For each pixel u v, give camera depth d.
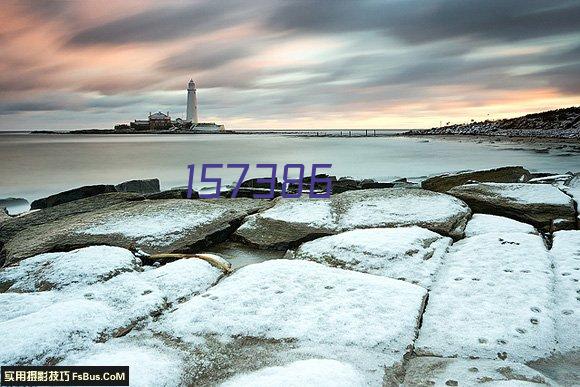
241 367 3.75
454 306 4.90
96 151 52.59
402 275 5.97
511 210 9.38
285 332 4.32
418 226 8.34
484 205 9.91
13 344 3.81
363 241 7.17
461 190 11.14
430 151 53.12
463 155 44.84
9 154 46.94
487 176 14.83
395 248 6.80
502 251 6.56
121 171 30.45
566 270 5.74
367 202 10.34
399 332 4.25
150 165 34.69
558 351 3.97
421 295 5.09
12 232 9.45
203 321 4.59
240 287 5.40
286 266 6.11
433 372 3.61
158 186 18.06
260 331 4.36
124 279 5.75
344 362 3.71
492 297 5.04
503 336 4.19
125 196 12.51
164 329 4.49
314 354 3.90
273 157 43.56
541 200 9.59
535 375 3.49
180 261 6.58
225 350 4.07
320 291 5.23
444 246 7.15
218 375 3.66
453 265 6.27
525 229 8.08
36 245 7.95
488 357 3.90
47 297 5.22
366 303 4.85
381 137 135.00
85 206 11.44
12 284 5.91
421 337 4.28
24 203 17.83
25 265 6.48
